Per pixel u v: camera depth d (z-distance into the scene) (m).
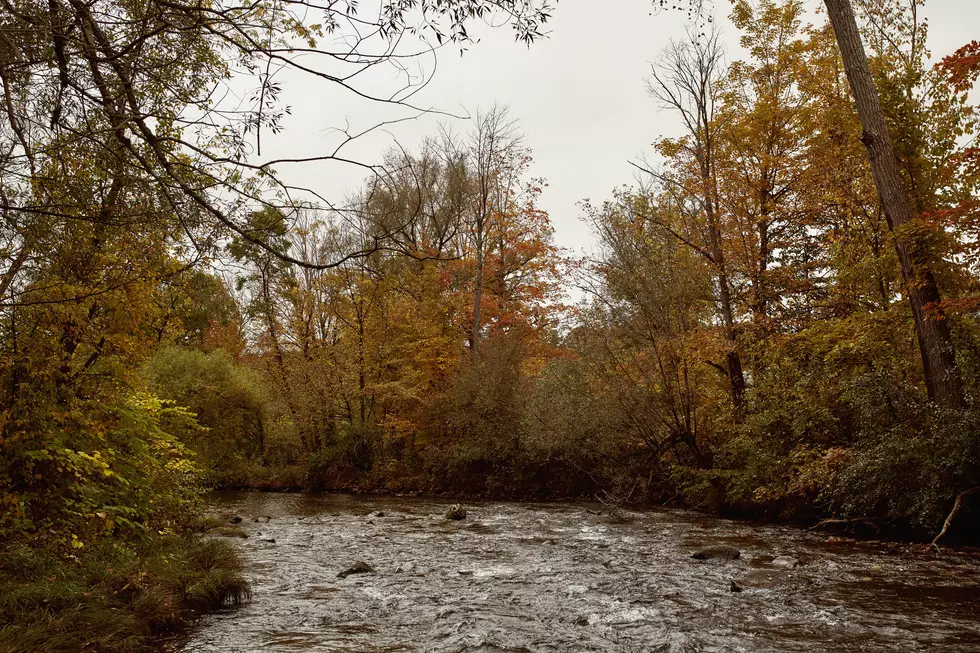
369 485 30.12
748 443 17.91
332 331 33.16
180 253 6.69
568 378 25.89
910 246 14.05
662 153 25.00
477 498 26.73
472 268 34.09
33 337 7.62
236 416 33.38
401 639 7.15
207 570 9.43
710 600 8.86
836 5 15.10
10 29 4.03
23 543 7.55
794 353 18.50
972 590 9.23
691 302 22.70
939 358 13.45
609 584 9.94
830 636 7.20
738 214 23.14
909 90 15.93
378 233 4.45
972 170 13.01
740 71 23.75
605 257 23.25
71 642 5.91
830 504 15.11
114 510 8.88
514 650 6.81
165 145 4.74
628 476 23.25
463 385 28.70
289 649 6.68
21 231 5.30
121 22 4.20
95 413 8.75
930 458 12.26
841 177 18.83
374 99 4.06
